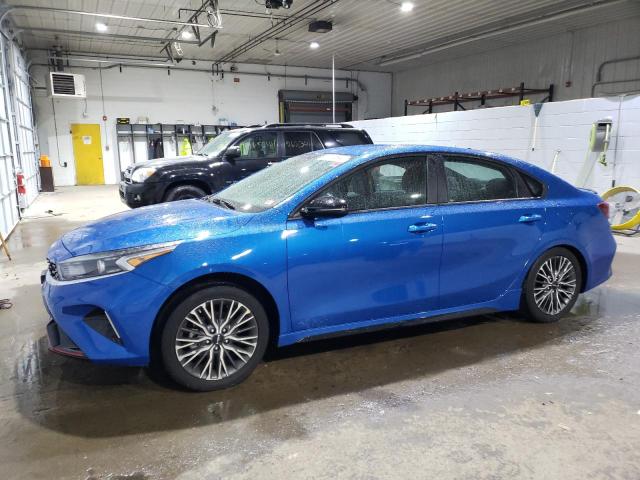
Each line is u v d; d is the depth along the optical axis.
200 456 2.28
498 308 3.71
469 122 10.54
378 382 3.00
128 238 2.75
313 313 3.04
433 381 3.02
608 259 4.11
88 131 19.11
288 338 3.02
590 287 4.09
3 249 7.05
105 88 19.17
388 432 2.47
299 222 2.98
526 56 17.55
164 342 2.73
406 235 3.21
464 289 3.50
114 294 2.62
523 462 2.23
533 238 3.69
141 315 2.64
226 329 2.86
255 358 2.96
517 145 9.58
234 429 2.50
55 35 15.52
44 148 18.52
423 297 3.36
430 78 22.20
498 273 3.61
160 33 15.75
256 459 2.26
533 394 2.85
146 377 3.07
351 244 3.06
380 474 2.15
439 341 3.64
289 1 11.48
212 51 18.78
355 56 20.33
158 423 2.55
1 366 3.24
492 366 3.23
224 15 13.95
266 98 22.20
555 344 3.58
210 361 2.84
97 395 2.85
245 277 2.87
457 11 13.85
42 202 13.32
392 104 24.81
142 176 7.42
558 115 8.81
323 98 22.91
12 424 2.55
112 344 2.67
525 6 13.46
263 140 7.96
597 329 3.87
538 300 3.87
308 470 2.18
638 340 3.66
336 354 3.41
